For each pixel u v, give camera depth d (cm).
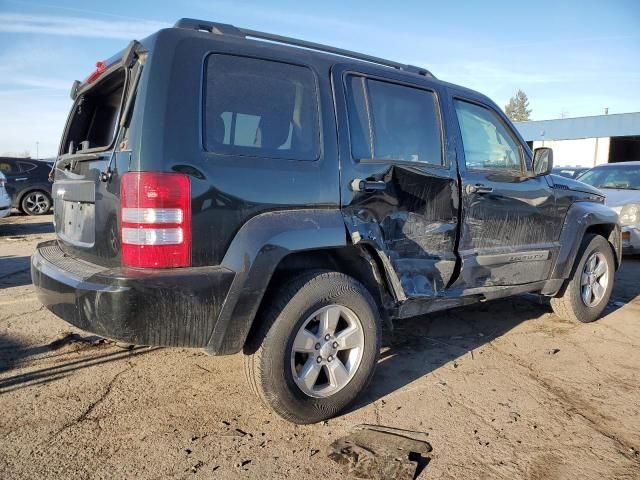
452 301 373
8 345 407
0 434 279
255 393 286
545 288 458
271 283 294
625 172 936
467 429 297
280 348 276
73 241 314
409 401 330
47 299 283
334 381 299
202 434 284
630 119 3150
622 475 258
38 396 323
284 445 276
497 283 408
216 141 266
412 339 446
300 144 296
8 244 934
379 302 334
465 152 389
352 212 310
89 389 335
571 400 337
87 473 248
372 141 330
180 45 266
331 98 314
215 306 256
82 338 422
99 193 272
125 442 275
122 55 296
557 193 453
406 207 340
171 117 254
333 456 264
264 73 291
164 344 250
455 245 375
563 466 264
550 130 3644
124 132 262
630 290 643
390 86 350
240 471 253
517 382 362
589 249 487
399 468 253
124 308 238
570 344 441
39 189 1434
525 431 297
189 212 252
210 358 389
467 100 402
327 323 294
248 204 270
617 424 308
